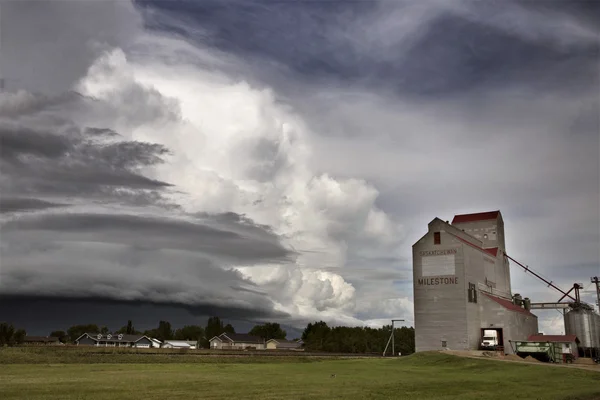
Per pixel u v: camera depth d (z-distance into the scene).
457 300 99.44
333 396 39.53
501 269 125.69
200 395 37.88
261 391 41.56
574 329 112.69
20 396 34.78
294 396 38.97
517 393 46.12
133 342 191.75
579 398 44.44
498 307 102.69
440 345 99.25
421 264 104.12
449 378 59.41
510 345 100.25
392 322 129.25
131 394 37.19
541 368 70.06
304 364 78.56
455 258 101.06
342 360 89.06
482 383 54.22
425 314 101.81
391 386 48.44
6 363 62.62
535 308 127.12
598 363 93.56
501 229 132.62
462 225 131.62
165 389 40.97
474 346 99.56
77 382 43.50
